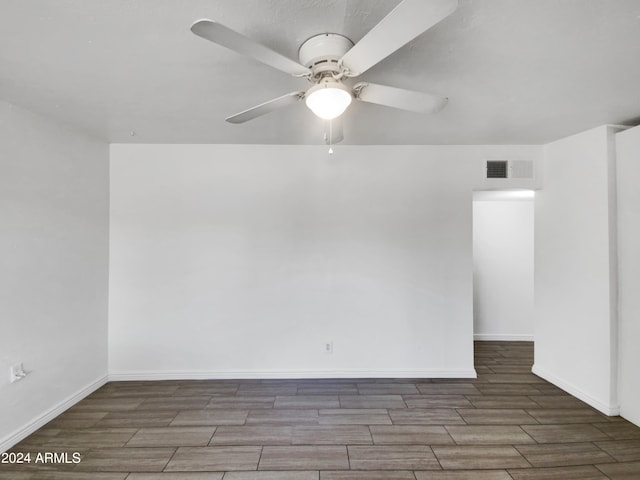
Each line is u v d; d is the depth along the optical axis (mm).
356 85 1497
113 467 1917
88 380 2795
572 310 2805
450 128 2654
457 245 3150
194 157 3090
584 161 2684
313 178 3139
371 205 3145
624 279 2416
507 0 1199
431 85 1895
